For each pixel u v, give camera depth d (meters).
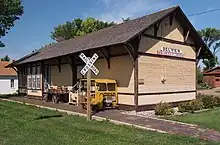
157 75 17.97
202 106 19.09
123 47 17.28
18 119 13.66
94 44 18.72
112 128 11.23
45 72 26.34
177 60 19.86
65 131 10.66
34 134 10.14
